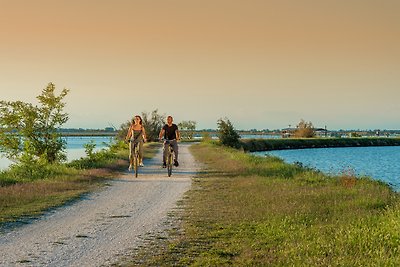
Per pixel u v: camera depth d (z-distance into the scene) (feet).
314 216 38.55
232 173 79.51
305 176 68.85
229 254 28.48
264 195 50.96
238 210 43.06
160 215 41.91
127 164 101.14
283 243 30.04
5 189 54.95
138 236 33.65
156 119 291.17
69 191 57.11
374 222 33.58
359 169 161.68
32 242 31.91
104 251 29.58
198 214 41.83
